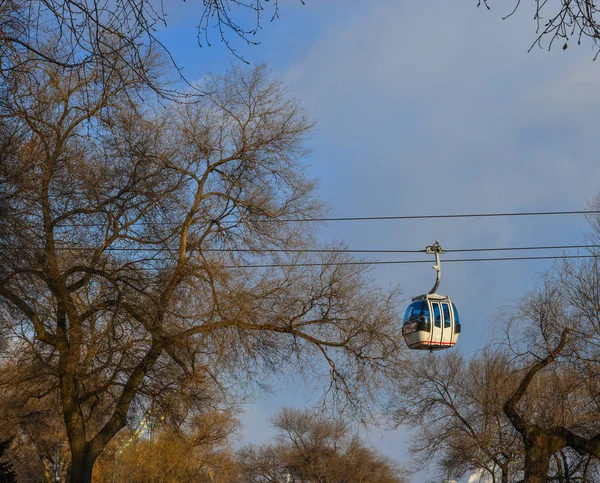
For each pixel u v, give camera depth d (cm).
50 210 2280
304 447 9681
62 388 2714
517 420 3075
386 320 3058
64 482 7025
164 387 3027
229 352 2831
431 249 3103
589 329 3259
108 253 2769
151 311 2697
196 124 3097
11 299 2022
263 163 3122
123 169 2694
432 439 5581
